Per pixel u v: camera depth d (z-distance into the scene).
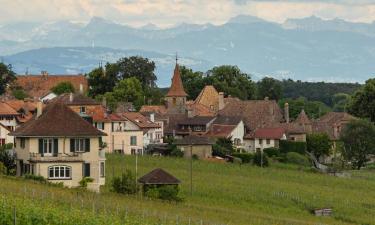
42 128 180.50
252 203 198.00
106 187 188.12
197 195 199.75
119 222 131.38
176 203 177.00
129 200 168.25
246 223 161.88
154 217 146.12
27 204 134.62
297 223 171.25
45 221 128.88
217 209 178.25
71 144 181.62
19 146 185.88
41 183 173.12
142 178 184.62
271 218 175.62
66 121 182.62
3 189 154.00
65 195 157.00
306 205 199.75
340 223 183.50
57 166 180.38
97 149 183.38
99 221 129.75
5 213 129.25
